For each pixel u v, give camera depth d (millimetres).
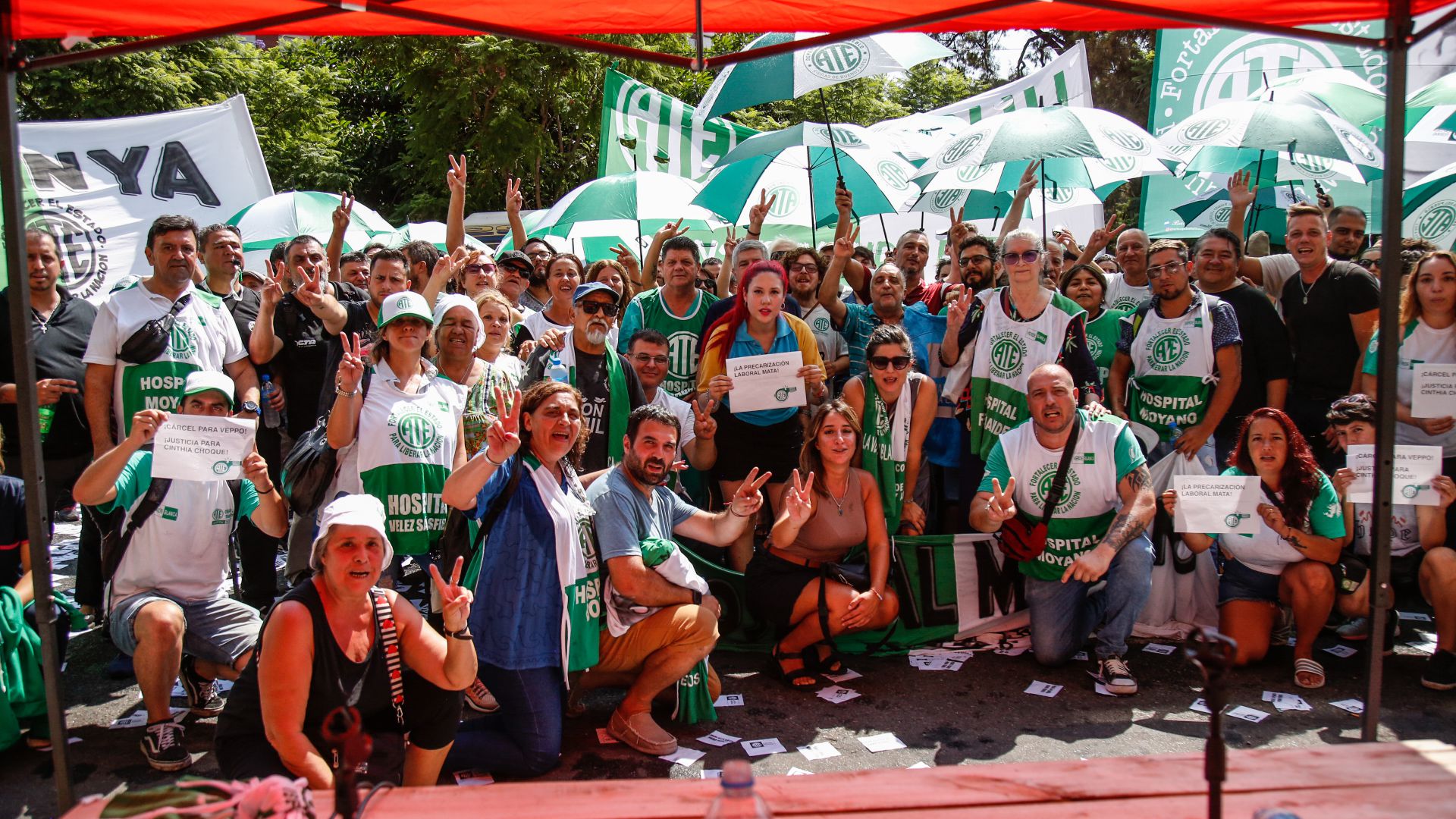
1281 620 5238
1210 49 10125
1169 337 5672
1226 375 5555
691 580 4246
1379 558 3482
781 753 4172
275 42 25719
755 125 21531
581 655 4020
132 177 8773
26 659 4094
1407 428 5332
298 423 6145
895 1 3549
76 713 4547
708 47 20859
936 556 5434
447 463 4609
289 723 2979
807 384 5664
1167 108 10398
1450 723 4348
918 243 7359
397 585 6344
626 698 4281
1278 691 4730
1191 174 10398
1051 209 10172
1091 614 4996
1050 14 3645
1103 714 4527
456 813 2184
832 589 4867
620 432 5246
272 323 5816
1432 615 5719
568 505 4043
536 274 7242
